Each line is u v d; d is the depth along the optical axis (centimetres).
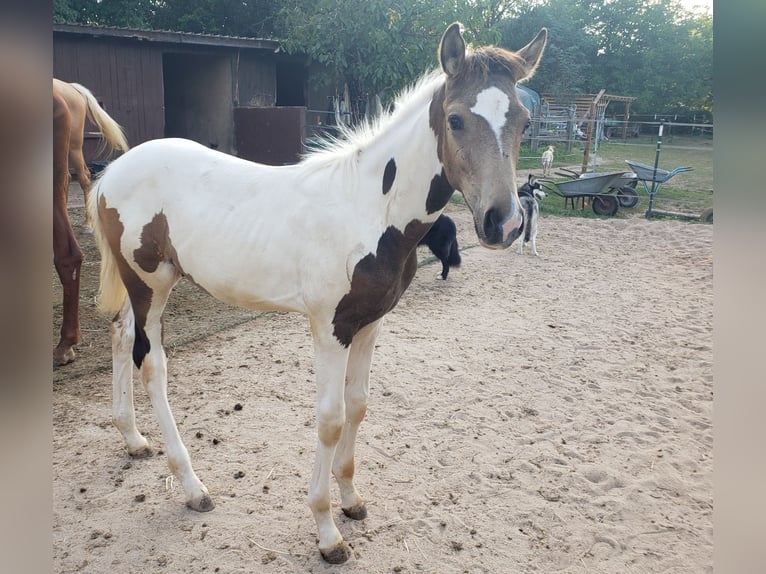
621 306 662
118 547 271
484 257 878
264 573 259
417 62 1084
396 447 366
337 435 260
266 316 596
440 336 559
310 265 251
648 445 379
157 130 1386
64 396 411
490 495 322
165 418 301
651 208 1207
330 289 249
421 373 473
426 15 1057
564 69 3428
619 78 3988
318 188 259
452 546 282
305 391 434
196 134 1548
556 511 310
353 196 253
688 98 3928
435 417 405
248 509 302
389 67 1084
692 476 346
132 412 339
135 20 2266
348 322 253
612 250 934
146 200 292
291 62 1547
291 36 1262
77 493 309
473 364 496
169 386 432
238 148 1469
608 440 383
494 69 220
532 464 353
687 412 423
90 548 270
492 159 210
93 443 356
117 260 304
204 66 1484
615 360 514
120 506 300
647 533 297
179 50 1367
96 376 444
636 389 459
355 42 1145
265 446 360
